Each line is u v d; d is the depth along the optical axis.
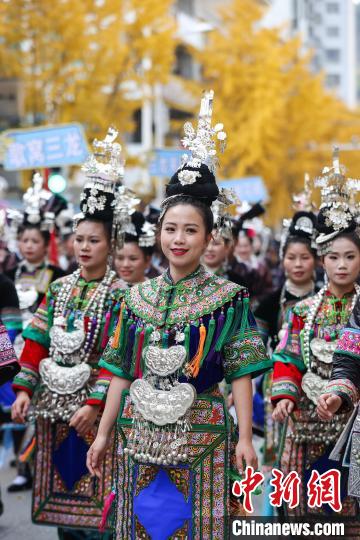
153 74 31.33
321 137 48.34
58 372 7.54
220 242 10.24
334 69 146.25
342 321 7.36
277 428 9.42
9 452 12.08
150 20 30.30
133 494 5.76
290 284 9.44
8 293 9.41
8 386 10.54
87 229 7.68
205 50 41.50
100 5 29.38
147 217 11.17
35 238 10.84
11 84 35.78
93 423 7.18
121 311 5.99
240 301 5.80
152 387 5.69
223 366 5.83
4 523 9.20
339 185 7.30
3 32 28.00
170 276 5.94
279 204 44.75
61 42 28.80
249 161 39.75
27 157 14.25
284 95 42.56
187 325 5.70
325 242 7.34
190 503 5.65
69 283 7.82
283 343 7.54
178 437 5.63
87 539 7.75
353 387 5.80
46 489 7.71
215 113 39.66
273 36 42.56
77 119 29.75
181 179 5.81
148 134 45.47
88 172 7.72
